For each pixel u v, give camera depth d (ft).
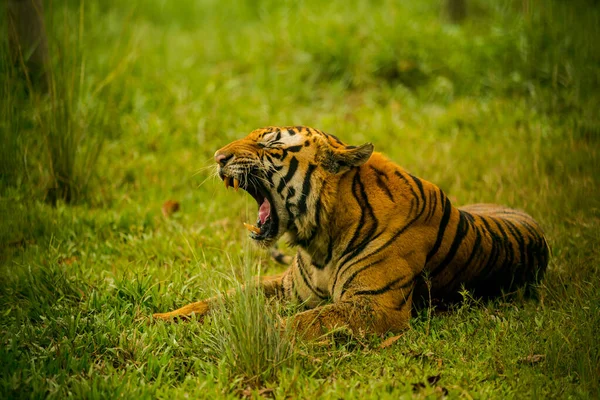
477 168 48.57
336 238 30.48
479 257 32.42
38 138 43.80
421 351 27.12
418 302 31.81
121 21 86.58
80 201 44.14
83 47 47.11
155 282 33.71
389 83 65.98
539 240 35.50
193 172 48.85
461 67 65.21
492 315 30.14
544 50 60.75
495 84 62.08
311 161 30.19
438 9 83.76
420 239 30.27
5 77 42.65
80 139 44.96
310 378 24.67
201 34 83.25
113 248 38.11
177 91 61.21
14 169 42.78
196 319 29.53
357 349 27.55
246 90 65.05
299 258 32.14
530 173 46.60
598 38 57.31
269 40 73.36
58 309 30.40
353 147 30.86
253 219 42.55
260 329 25.55
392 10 77.05
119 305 31.19
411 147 52.44
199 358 26.73
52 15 43.80
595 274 33.24
